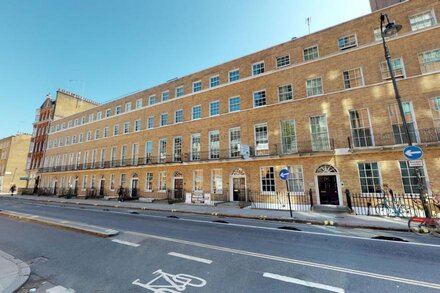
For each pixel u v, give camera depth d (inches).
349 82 639.8
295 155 642.8
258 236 323.9
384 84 584.7
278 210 593.0
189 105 956.6
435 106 525.3
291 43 761.0
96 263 221.6
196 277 186.1
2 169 2023.9
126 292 162.6
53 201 1002.1
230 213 537.6
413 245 276.1
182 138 938.7
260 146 746.8
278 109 727.1
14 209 690.8
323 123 652.7
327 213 526.9
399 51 585.6
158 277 187.0
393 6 621.3
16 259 230.2
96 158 1275.8
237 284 172.6
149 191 978.1
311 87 695.1
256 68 827.4
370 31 640.4
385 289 164.7
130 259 231.5
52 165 1573.6
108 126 1272.1
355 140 599.2
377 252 249.6
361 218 451.8
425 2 584.7
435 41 550.3
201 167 843.4
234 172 769.6
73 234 341.4
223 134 829.2
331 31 697.6
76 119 1520.7
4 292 163.0
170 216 528.4
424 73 545.0
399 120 557.6
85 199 1073.5
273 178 689.6
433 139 507.2
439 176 486.0
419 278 182.5
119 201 937.5
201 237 319.0
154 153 1019.9
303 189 636.1
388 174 536.7
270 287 167.5
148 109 1104.2
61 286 173.9
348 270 199.2
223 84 869.8
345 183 580.4
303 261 221.8
